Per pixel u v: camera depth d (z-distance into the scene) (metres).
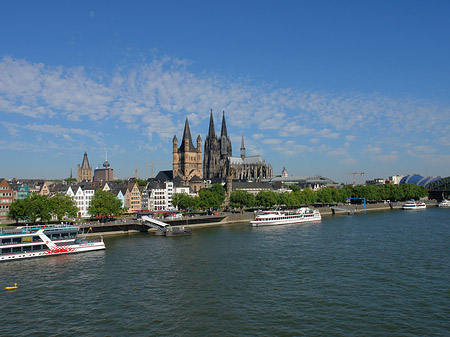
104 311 68.19
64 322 63.75
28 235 112.25
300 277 87.38
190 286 81.69
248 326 60.94
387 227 176.25
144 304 71.31
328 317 64.06
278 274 90.12
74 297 75.81
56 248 115.44
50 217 161.25
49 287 82.56
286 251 117.81
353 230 167.38
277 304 70.19
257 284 82.31
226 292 77.31
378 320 62.72
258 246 127.69
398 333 58.06
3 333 60.00
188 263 102.88
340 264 99.19
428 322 61.84
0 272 95.69
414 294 74.88
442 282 82.44
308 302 71.00
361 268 94.81
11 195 196.50
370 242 132.25
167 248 126.88
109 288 81.25
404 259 104.00
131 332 59.53
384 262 100.81
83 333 59.53
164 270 95.56
